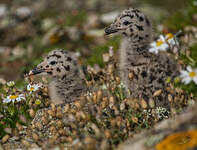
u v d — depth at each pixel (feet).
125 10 34.55
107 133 23.43
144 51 34.22
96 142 24.53
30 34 81.97
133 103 26.84
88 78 39.27
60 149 24.48
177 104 27.73
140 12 34.35
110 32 33.99
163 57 34.47
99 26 78.95
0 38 81.76
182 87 36.09
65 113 28.14
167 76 33.27
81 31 74.79
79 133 26.07
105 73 33.86
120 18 33.88
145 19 34.22
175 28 56.29
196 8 60.08
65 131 26.55
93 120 26.76
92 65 48.70
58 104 34.06
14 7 102.01
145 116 27.84
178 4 84.28
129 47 34.55
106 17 83.15
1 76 58.29
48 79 34.71
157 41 33.24
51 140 24.85
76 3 102.01
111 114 28.27
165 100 32.45
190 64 38.50
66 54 35.45
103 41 65.98
